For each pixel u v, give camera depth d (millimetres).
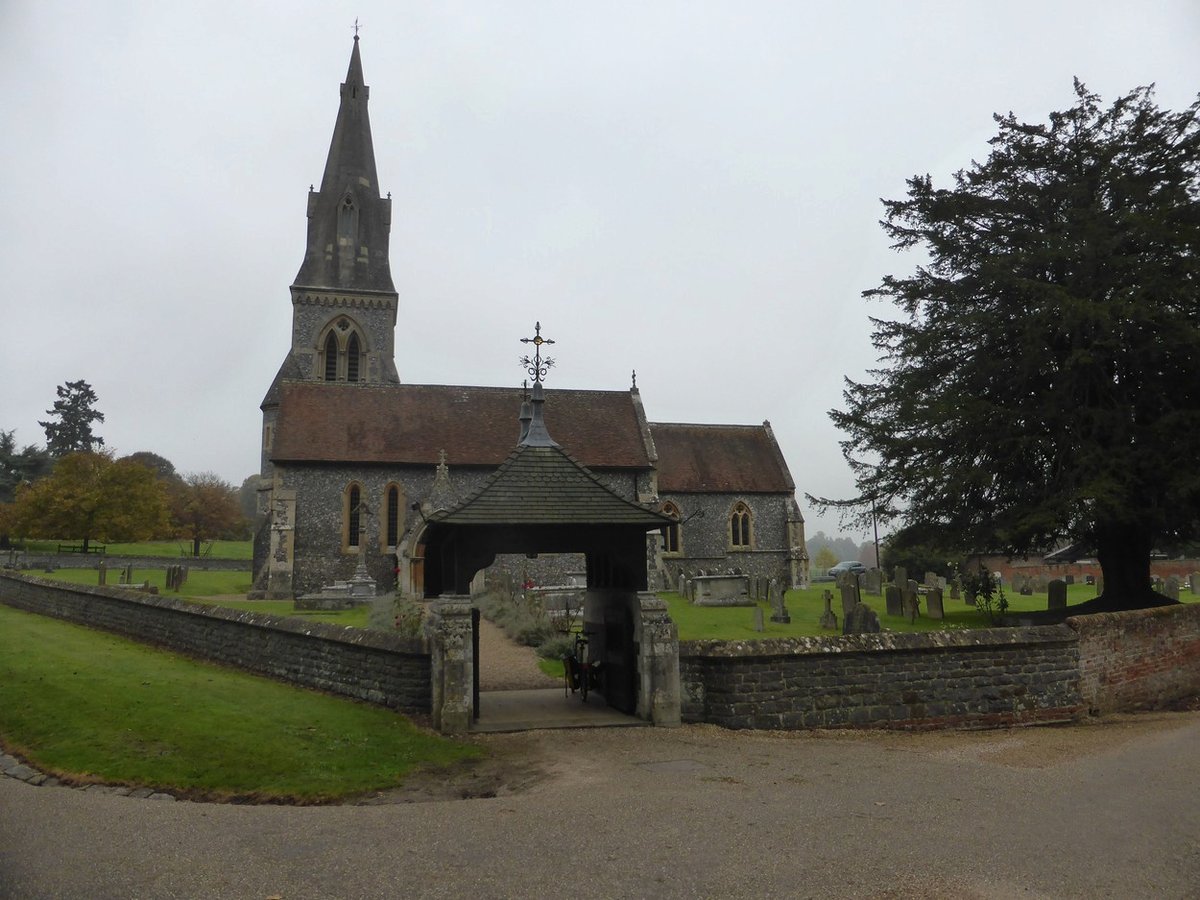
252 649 14492
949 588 34031
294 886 5488
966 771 8812
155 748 9359
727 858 5961
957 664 11852
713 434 44844
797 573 41531
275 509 32969
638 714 11484
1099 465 19531
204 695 11828
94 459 55281
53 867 5898
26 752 9609
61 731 10062
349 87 50250
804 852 6086
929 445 22172
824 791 7895
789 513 42250
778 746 10133
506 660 16922
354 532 33781
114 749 9312
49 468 70500
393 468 34469
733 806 7332
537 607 22359
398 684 11594
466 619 10922
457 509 11273
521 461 12266
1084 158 22344
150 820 7098
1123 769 8961
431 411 37250
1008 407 22125
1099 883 5508
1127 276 20250
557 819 6957
